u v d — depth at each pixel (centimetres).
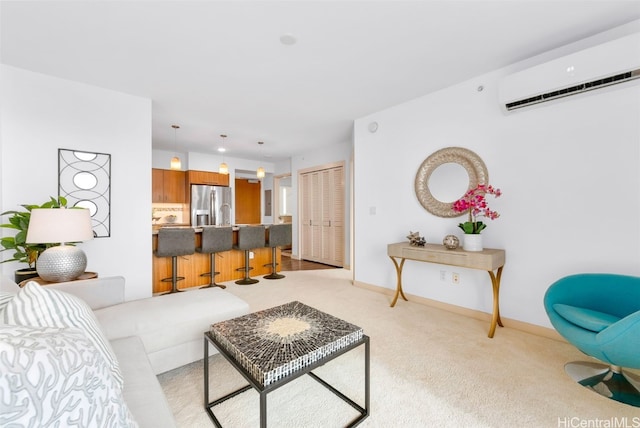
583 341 156
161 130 439
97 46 213
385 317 274
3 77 235
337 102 328
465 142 277
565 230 220
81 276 221
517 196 244
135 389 103
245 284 406
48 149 253
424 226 314
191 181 588
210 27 192
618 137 197
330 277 451
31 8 171
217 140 501
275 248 459
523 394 158
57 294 97
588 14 181
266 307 306
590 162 208
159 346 162
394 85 284
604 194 203
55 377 56
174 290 359
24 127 243
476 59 237
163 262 372
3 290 125
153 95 302
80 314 99
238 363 122
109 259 282
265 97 312
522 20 187
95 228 274
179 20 184
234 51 221
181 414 145
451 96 286
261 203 869
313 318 158
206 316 178
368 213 375
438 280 300
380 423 138
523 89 220
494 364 189
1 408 48
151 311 172
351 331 141
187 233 355
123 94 294
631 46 175
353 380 173
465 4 171
